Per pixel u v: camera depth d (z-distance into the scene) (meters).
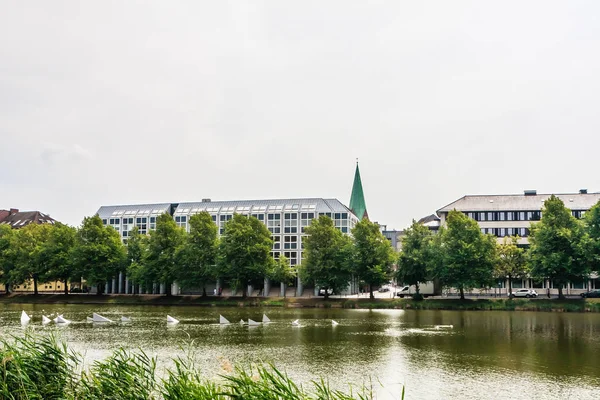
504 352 44.22
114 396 17.16
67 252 123.44
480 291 116.31
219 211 159.38
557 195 131.38
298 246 151.12
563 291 120.00
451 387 31.95
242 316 81.31
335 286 109.94
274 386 16.33
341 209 152.75
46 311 89.44
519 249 103.75
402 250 107.25
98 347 45.56
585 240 91.56
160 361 38.34
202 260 115.00
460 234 100.50
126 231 169.75
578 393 30.66
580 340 51.44
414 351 44.56
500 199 133.12
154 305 109.56
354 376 34.81
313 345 48.00
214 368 35.69
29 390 17.20
